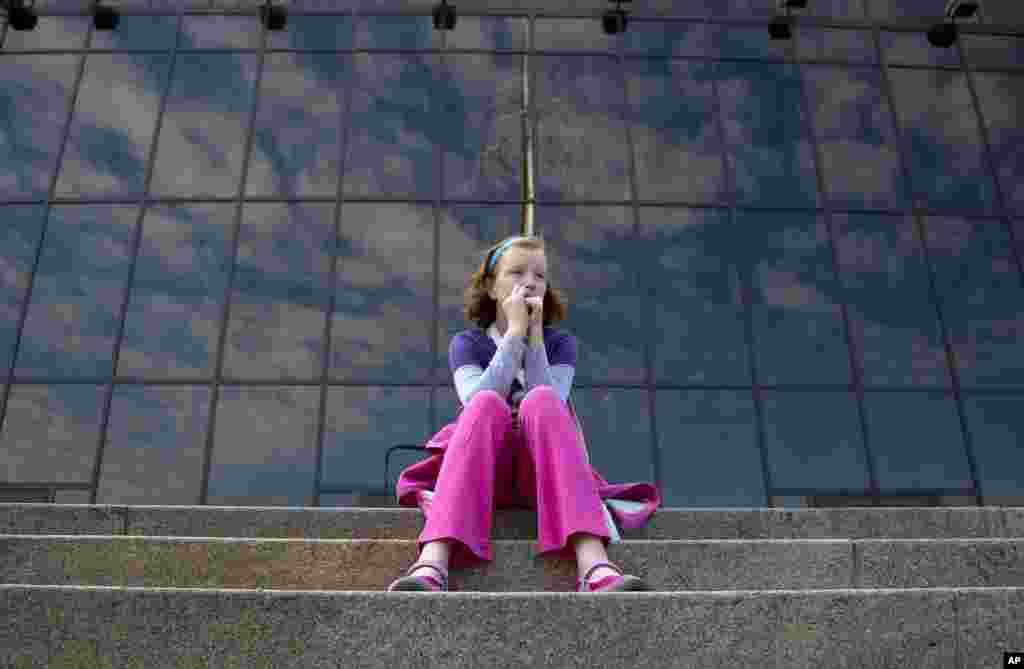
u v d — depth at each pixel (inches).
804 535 129.8
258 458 340.5
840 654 70.1
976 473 346.6
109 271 368.8
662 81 408.5
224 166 386.3
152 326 358.9
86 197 379.9
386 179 386.0
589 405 351.6
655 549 96.3
